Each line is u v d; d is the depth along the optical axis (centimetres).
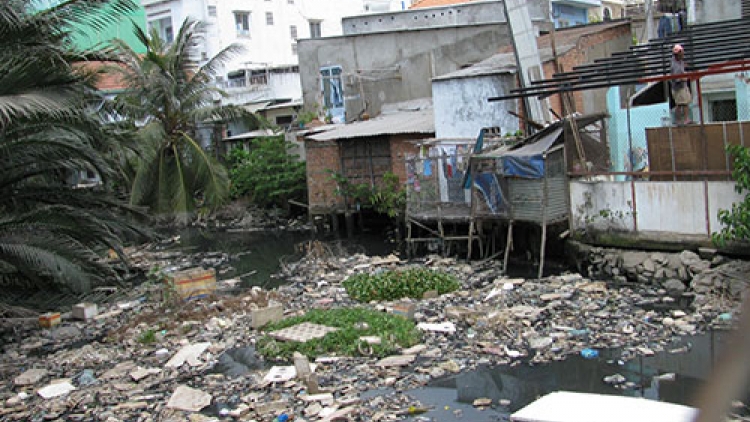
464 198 1861
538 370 1014
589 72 1554
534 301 1345
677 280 1356
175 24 4384
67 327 1504
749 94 1535
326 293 1605
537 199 1579
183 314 1472
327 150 2609
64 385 1104
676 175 1402
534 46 2033
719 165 1341
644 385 927
